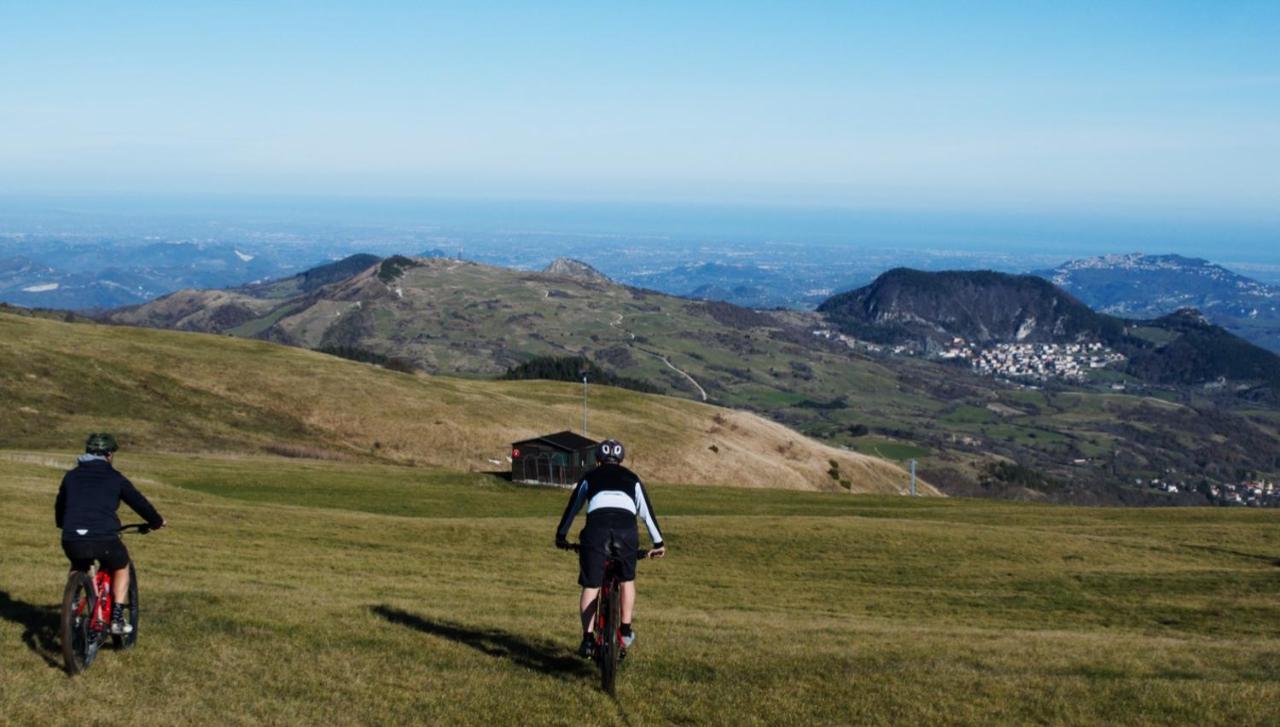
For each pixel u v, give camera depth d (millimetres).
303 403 104562
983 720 11445
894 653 15398
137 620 12672
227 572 24375
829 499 76062
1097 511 65688
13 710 9969
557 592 26516
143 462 65250
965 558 40781
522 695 11766
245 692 11281
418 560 31828
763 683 12688
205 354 113188
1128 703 12219
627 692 12023
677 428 134500
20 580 17266
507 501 65812
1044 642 18094
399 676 12367
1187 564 41969
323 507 56156
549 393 145625
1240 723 11547
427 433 103812
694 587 31000
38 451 65062
